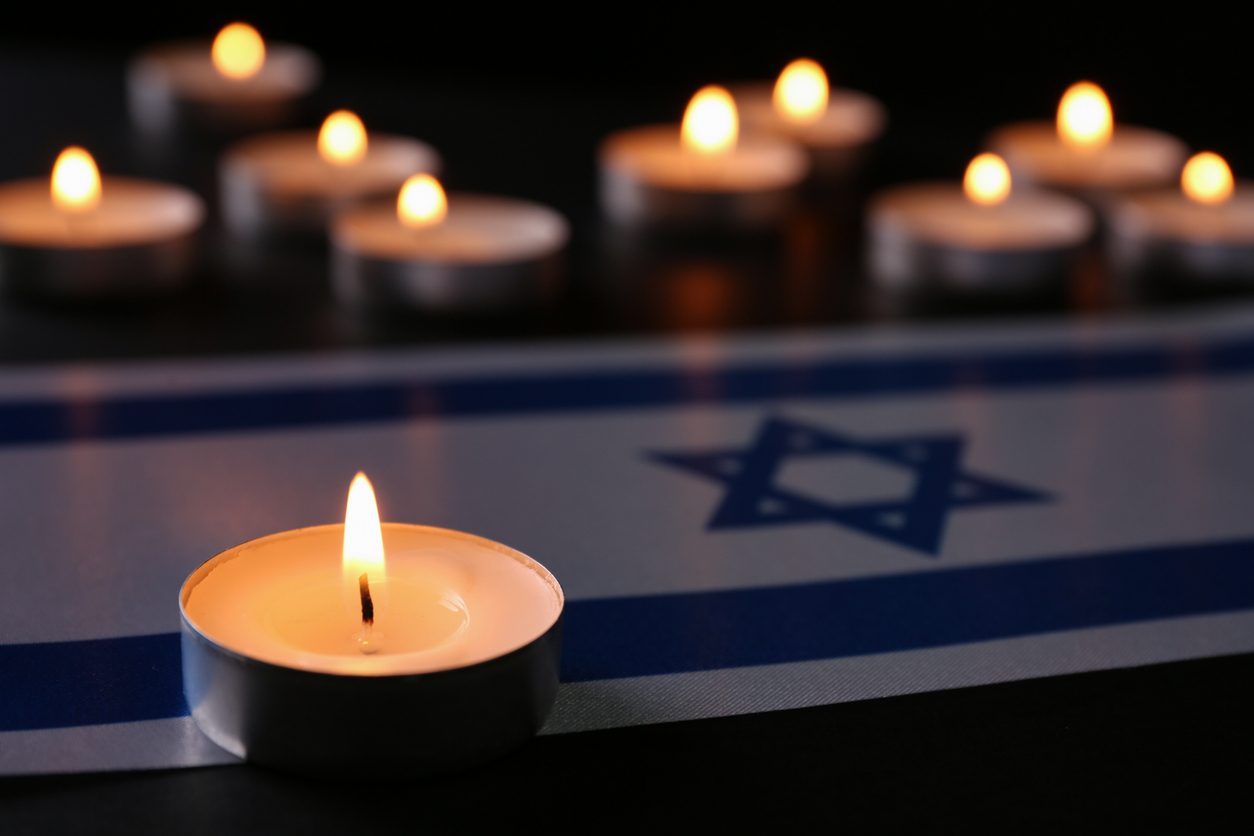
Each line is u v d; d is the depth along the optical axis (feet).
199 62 1.71
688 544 1.10
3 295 1.30
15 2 2.17
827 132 1.64
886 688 0.99
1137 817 0.87
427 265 1.31
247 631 0.87
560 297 1.36
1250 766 0.93
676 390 1.25
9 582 1.05
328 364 1.25
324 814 0.82
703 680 0.99
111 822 0.81
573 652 1.01
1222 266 1.43
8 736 0.88
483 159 1.60
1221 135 1.92
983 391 1.28
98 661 0.97
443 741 0.83
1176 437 1.24
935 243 1.40
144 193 1.41
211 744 0.88
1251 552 1.13
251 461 1.15
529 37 2.24
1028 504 1.16
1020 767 0.91
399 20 2.23
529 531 1.11
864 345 1.32
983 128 1.80
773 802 0.86
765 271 1.43
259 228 1.41
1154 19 2.19
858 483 1.17
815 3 2.27
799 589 1.08
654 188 1.46
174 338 1.27
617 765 0.88
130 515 1.10
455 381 1.24
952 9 2.24
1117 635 1.06
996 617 1.07
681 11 2.26
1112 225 1.49
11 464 1.13
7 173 1.48
